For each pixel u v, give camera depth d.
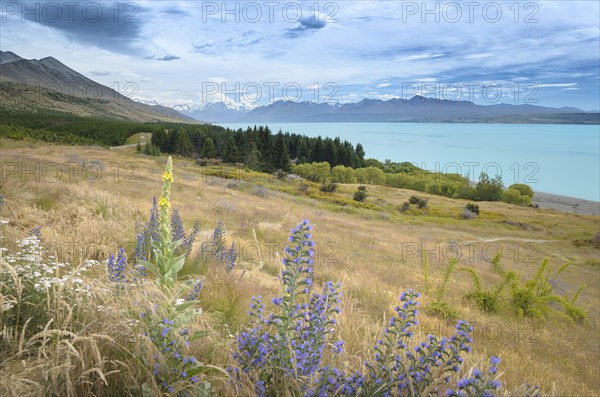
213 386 2.65
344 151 124.25
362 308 8.21
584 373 8.59
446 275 12.27
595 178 173.00
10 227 6.05
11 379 2.13
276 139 99.44
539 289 14.93
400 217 55.19
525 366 6.89
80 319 2.89
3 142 51.62
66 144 69.50
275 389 2.61
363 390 2.61
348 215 46.44
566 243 50.25
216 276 6.54
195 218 14.84
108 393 2.38
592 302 21.95
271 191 49.75
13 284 3.06
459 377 3.14
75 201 10.57
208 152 95.50
